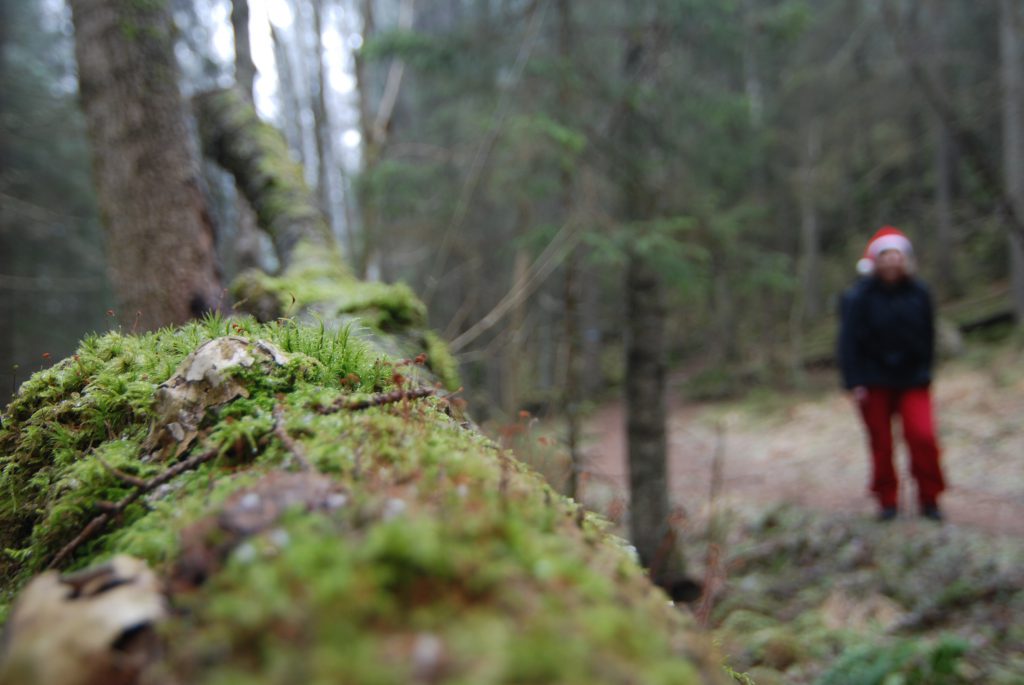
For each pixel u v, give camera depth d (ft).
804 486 24.13
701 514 20.11
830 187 65.00
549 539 2.91
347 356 5.15
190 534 3.03
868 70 52.03
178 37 13.66
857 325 17.38
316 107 29.07
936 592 12.59
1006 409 28.78
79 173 45.68
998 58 53.47
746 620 12.18
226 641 2.25
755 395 50.80
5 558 4.61
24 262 45.16
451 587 2.41
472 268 35.09
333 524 2.81
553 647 2.13
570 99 18.24
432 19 44.04
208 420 4.37
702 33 19.94
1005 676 9.28
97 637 2.49
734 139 24.16
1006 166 40.01
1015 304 46.34
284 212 14.89
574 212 17.70
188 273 12.82
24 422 5.34
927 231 67.51
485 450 4.35
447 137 41.34
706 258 17.63
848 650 9.47
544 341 27.45
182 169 13.03
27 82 40.91
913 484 21.04
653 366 17.71
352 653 2.06
